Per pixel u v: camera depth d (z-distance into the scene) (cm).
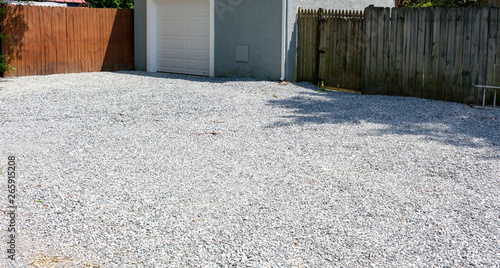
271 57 1326
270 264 351
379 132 751
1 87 1192
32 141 678
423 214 439
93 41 1575
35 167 562
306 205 458
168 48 1580
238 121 822
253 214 436
